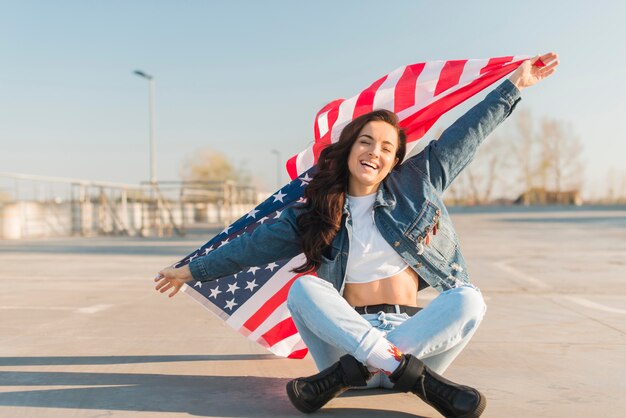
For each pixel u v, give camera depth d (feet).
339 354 8.29
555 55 9.64
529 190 207.62
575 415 8.02
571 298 19.25
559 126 207.72
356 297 8.47
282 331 10.82
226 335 13.56
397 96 10.35
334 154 8.52
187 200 102.12
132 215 81.20
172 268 8.77
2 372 10.28
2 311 16.78
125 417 7.91
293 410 8.20
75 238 63.26
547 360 11.19
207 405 8.43
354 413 8.01
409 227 8.43
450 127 9.22
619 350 12.04
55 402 8.57
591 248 39.65
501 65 10.03
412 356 7.23
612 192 212.43
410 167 8.97
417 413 8.00
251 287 10.66
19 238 64.49
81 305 17.78
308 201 8.65
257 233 8.57
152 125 82.69
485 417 7.91
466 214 133.18
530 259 32.60
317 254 8.38
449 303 7.64
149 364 10.91
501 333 13.75
